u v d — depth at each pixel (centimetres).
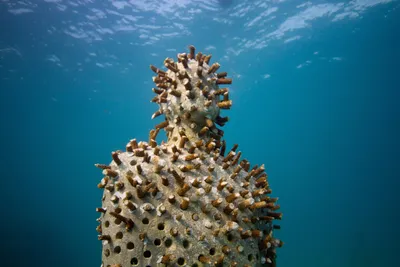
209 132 340
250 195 289
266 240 292
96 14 1977
